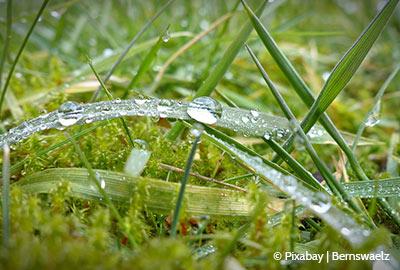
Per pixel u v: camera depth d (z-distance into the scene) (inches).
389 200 4.0
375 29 3.7
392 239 3.5
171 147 4.1
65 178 3.6
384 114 6.0
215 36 6.7
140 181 3.4
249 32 4.1
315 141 4.4
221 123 3.9
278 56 3.9
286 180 3.4
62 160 4.0
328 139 4.4
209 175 4.2
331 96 3.8
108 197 3.4
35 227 3.2
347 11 9.1
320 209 3.2
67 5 5.8
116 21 8.1
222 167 4.2
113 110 3.9
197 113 3.9
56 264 2.8
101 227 3.1
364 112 6.0
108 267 2.8
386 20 3.7
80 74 5.3
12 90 5.4
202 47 6.1
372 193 3.7
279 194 3.8
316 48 7.5
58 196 3.4
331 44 8.3
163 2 7.8
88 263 2.8
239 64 6.4
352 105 6.1
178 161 4.0
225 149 3.5
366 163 4.7
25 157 4.0
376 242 3.0
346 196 3.5
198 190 3.5
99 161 4.0
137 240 3.3
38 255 2.8
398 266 3.2
